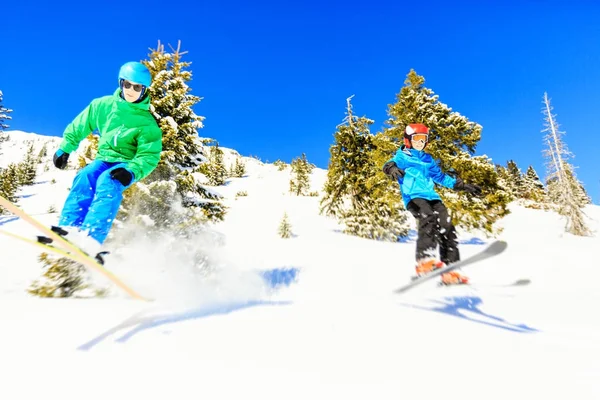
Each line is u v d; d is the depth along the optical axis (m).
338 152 21.45
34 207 37.91
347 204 24.75
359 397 1.31
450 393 1.35
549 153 24.47
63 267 4.60
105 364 1.50
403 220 19.03
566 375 1.54
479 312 2.88
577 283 5.48
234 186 54.12
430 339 1.88
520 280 2.78
